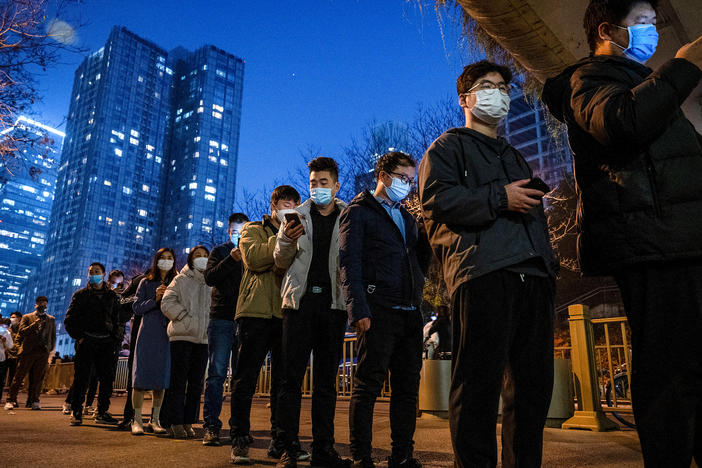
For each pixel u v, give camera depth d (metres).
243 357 3.62
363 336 3.12
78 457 3.62
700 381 1.51
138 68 167.38
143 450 3.95
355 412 3.09
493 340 1.87
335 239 3.58
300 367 3.34
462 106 2.33
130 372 5.65
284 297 3.42
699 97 5.91
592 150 1.78
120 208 151.38
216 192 159.75
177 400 4.71
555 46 5.52
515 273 1.92
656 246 1.57
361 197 3.33
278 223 4.01
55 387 16.08
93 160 150.50
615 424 5.29
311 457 3.34
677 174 1.60
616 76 1.79
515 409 1.97
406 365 3.22
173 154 168.75
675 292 1.57
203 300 4.98
